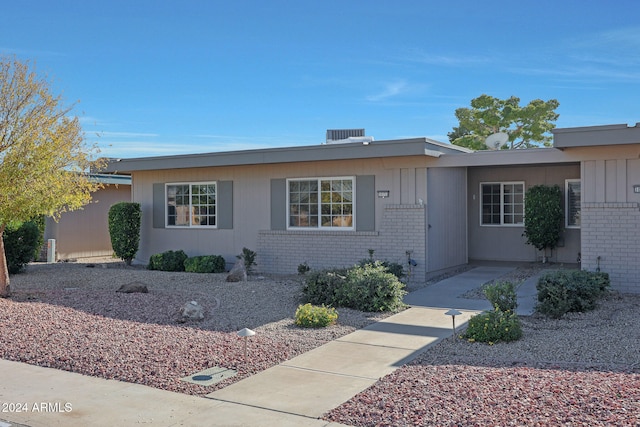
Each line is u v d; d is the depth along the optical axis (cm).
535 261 1678
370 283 1014
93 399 566
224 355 705
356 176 1426
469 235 1761
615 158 1150
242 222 1592
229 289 1234
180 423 504
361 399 550
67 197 1099
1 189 1023
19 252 1503
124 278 1430
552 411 488
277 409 534
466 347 750
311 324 873
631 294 1122
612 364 646
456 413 495
